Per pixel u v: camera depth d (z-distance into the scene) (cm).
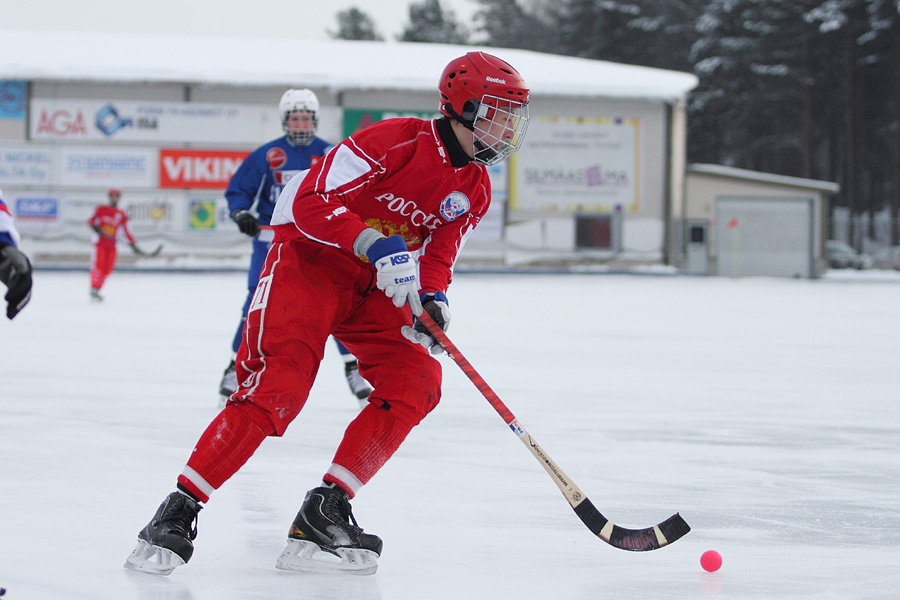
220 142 9600
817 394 2180
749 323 4303
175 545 865
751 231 10931
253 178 1991
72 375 2333
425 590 845
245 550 958
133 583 841
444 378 2380
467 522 1086
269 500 1166
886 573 918
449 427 1706
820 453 1520
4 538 980
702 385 2314
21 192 9400
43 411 1812
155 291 6078
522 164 10100
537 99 10081
